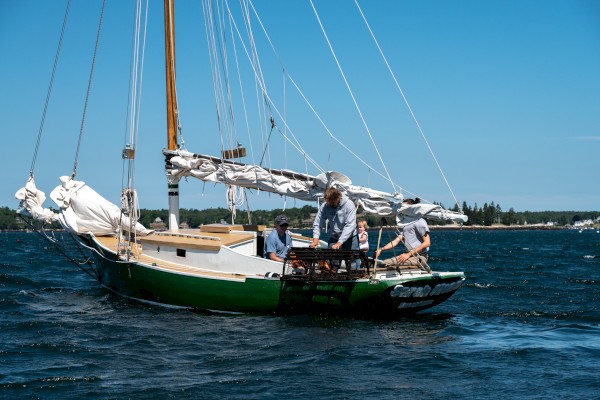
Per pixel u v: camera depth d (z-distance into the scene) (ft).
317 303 39.37
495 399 25.32
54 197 50.72
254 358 31.35
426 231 39.70
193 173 49.67
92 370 29.55
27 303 50.14
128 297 49.39
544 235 433.07
